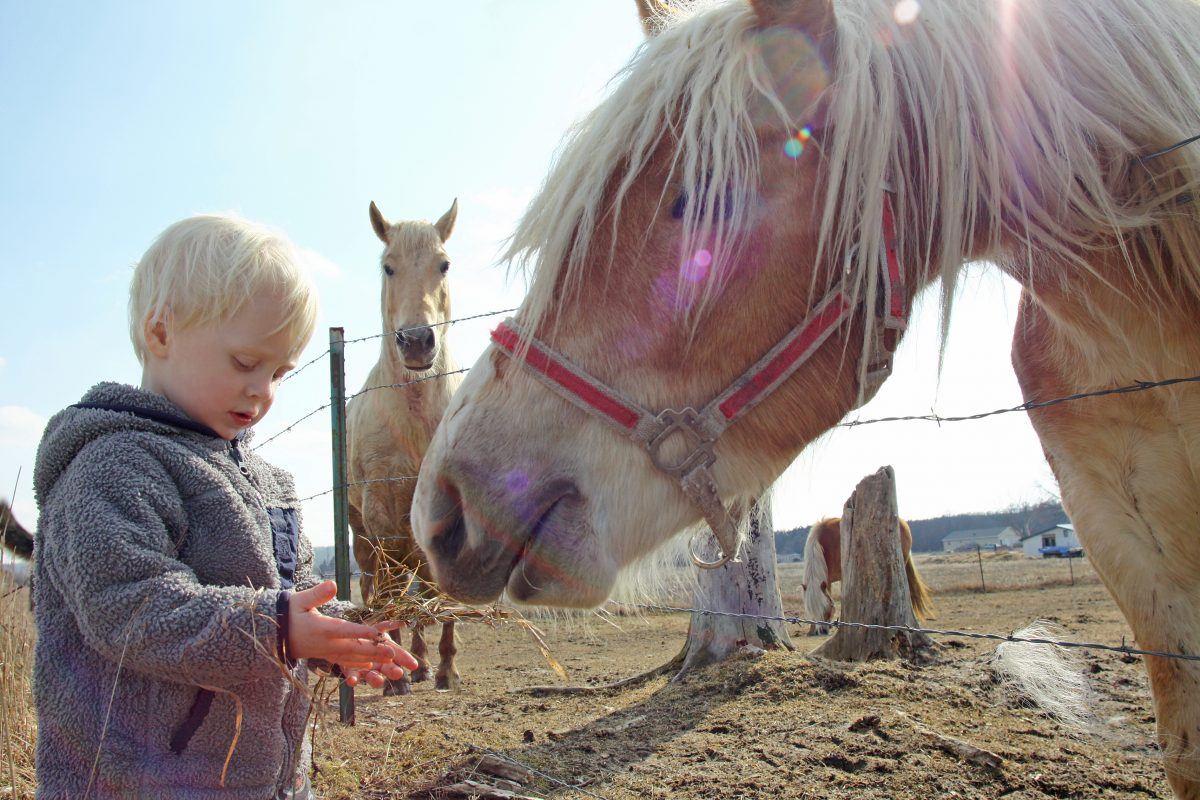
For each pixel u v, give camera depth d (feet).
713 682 12.94
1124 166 5.34
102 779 3.99
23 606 11.37
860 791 8.72
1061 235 5.30
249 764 4.27
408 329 16.66
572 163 5.29
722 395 5.16
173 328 4.36
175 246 4.35
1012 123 5.24
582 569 5.04
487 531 5.12
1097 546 6.18
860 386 5.07
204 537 4.34
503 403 5.27
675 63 5.32
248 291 4.32
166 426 4.38
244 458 5.04
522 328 5.31
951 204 5.16
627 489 5.17
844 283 5.07
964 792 8.76
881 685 12.22
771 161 5.08
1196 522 5.75
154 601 3.79
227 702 4.25
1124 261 5.47
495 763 9.61
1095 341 5.82
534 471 5.13
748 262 5.08
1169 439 5.71
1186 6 5.63
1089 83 5.35
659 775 9.33
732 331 5.13
